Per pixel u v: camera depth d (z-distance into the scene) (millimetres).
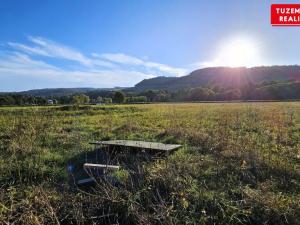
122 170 6273
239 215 4719
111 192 5227
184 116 17875
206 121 14680
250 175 6066
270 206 4785
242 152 7328
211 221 4609
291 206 4816
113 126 12992
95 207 5004
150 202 5031
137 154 7184
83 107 23875
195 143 8867
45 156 7535
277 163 6598
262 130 11406
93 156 7734
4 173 6359
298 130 11703
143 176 5820
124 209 4914
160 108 29078
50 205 4906
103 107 24891
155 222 4598
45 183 5855
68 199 5152
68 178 6191
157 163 6625
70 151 8125
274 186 5613
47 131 10859
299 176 6023
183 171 6180
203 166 6598
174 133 10328
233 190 5383
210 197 5102
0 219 4547
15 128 10828
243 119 14992
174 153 7641
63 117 16625
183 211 4773
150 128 12234
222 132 10219
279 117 16016
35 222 4477
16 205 4941
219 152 7680
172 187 5406
